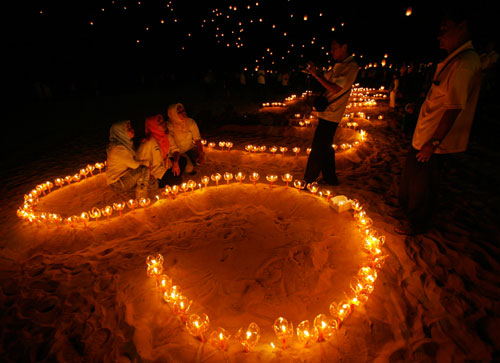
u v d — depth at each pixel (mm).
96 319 2982
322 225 4234
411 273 3180
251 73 31656
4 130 12234
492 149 6672
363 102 14945
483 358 2270
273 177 5387
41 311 3172
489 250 3414
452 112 3029
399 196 4414
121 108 16500
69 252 4152
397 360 2324
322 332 2516
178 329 2752
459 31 2979
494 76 11656
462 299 2793
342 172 6148
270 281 3328
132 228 4566
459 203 4477
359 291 2828
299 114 11914
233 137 9484
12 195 6184
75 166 7676
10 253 4203
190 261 3719
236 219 4605
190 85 28172
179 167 5926
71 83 23094
